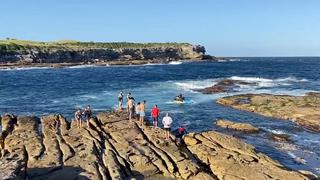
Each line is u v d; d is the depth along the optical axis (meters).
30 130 28.94
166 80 78.19
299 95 52.41
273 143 29.44
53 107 45.06
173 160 22.66
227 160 22.59
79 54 157.62
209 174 21.39
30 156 22.41
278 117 38.94
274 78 81.88
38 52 144.50
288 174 20.55
